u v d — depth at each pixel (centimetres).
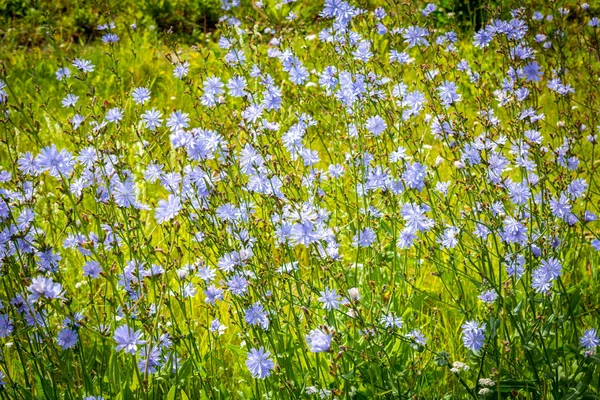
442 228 268
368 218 277
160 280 237
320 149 461
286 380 237
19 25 860
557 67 370
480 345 232
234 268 240
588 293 303
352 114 306
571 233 305
